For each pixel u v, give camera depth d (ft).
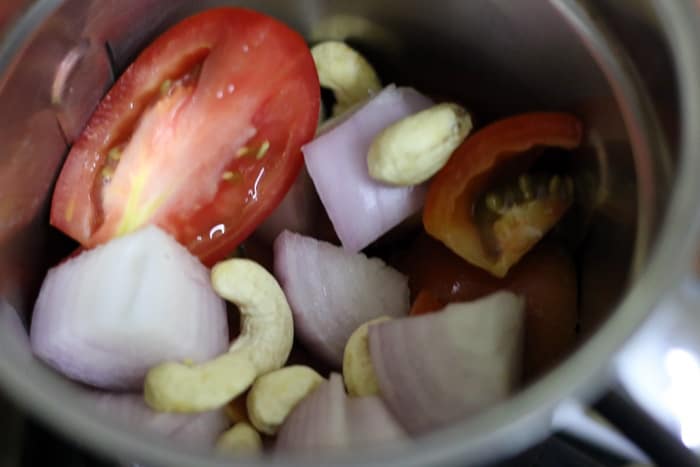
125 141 0.83
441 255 0.84
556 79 0.80
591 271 0.79
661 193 0.66
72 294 0.74
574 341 0.76
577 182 0.81
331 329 0.82
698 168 0.62
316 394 0.73
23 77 0.75
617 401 0.65
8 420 0.76
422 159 0.76
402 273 0.85
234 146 0.82
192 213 0.82
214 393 0.70
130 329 0.72
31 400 0.61
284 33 0.81
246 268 0.77
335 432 0.69
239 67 0.80
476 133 0.80
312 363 0.83
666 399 0.65
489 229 0.81
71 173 0.81
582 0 0.73
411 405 0.71
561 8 0.74
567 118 0.79
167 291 0.74
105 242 0.79
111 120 0.82
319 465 0.58
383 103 0.82
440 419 0.70
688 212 0.61
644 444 0.66
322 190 0.81
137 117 0.82
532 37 0.79
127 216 0.81
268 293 0.78
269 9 0.88
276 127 0.82
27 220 0.80
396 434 0.69
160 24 0.85
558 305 0.80
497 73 0.85
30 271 0.80
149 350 0.73
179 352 0.74
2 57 0.73
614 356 0.60
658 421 0.65
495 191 0.82
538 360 0.79
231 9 0.81
